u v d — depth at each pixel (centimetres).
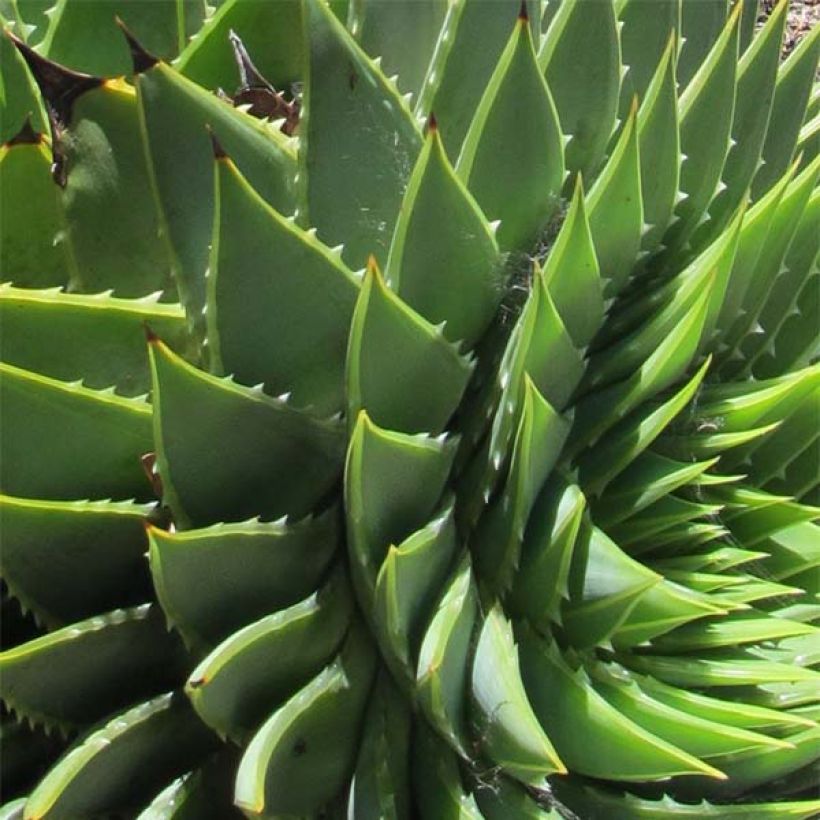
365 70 113
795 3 184
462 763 113
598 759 112
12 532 109
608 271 117
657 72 114
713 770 109
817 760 121
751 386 122
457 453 115
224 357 111
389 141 114
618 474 117
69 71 112
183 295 112
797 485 126
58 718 112
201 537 107
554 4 129
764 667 116
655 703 113
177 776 113
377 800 112
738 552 118
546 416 109
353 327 108
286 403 110
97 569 112
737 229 112
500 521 112
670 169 117
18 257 117
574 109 119
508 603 114
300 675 111
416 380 112
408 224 111
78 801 109
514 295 116
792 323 129
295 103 124
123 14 126
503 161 114
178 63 124
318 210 114
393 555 107
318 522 112
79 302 112
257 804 103
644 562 118
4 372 108
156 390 106
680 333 113
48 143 115
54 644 109
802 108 129
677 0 124
